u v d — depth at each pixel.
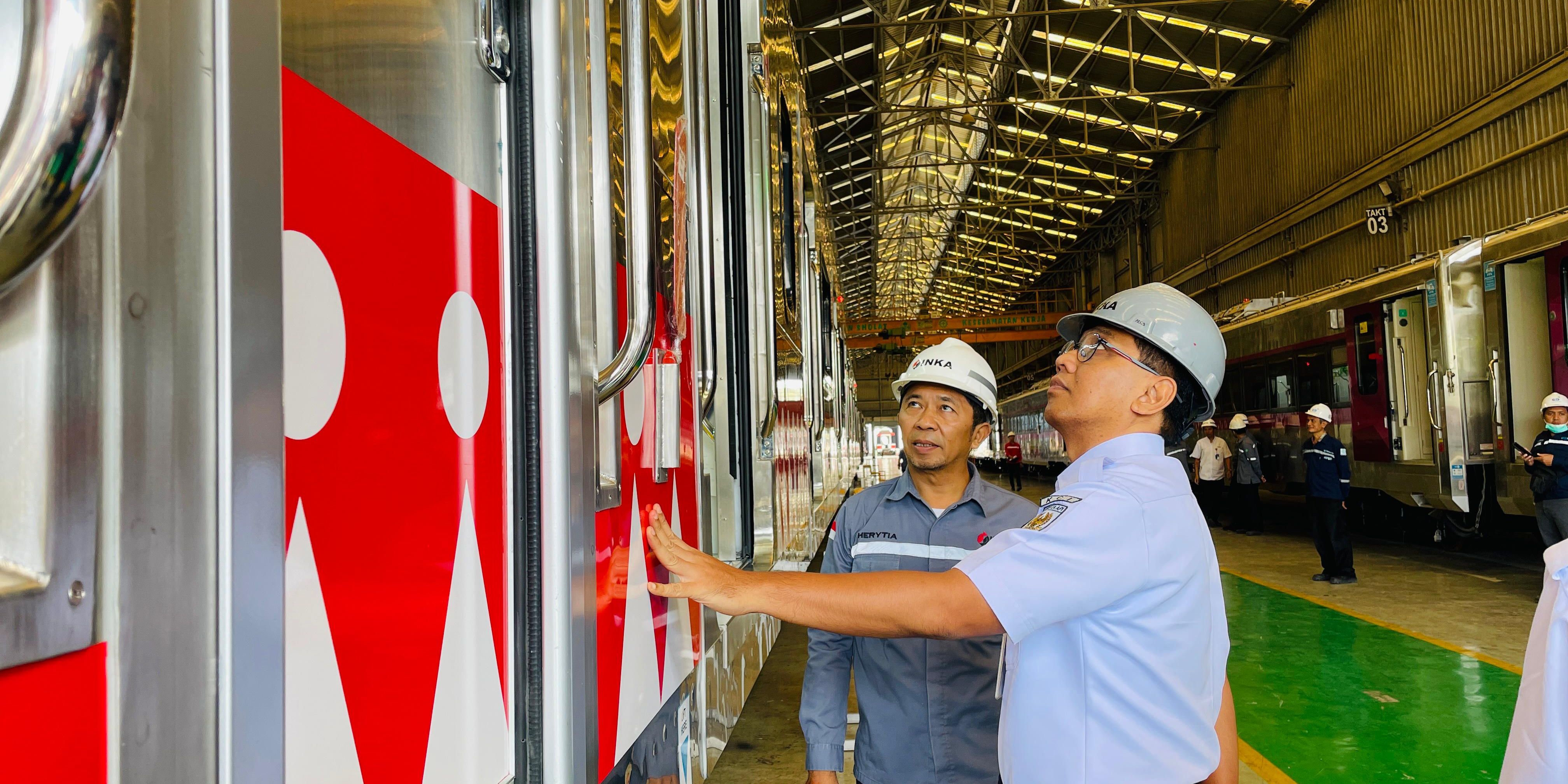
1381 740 3.60
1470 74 11.41
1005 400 30.97
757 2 2.12
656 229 1.10
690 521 1.33
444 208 0.68
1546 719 1.22
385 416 0.59
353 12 0.57
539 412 0.77
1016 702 1.15
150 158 0.38
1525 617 5.62
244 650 0.42
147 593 0.38
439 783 0.64
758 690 4.37
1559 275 6.52
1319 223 15.30
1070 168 23.14
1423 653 4.84
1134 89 15.50
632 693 1.01
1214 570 1.24
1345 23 13.99
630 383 0.93
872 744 1.75
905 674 1.73
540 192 0.78
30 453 0.34
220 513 0.41
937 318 33.12
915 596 1.04
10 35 0.34
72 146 0.32
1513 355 6.89
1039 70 17.50
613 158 0.92
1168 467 1.18
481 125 0.74
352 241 0.56
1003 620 1.03
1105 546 1.04
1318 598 6.40
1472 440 7.08
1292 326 9.85
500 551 0.75
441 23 0.69
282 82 0.50
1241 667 4.68
